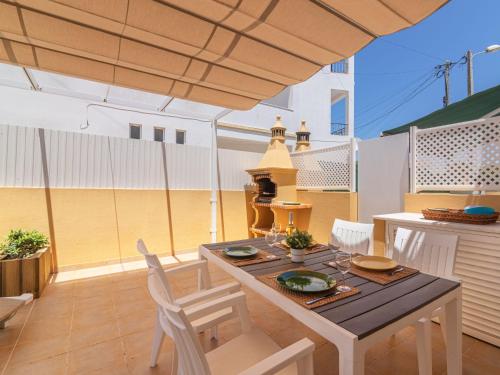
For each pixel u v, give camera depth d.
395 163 3.57
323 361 1.97
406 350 2.12
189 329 0.90
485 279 2.13
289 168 4.92
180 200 5.05
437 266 1.93
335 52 2.32
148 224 4.73
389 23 1.90
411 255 2.11
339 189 4.33
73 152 4.11
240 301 1.57
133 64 2.64
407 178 3.43
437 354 2.06
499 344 2.07
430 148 3.13
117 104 3.86
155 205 4.80
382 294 1.33
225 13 1.90
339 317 1.10
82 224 4.15
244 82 2.96
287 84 2.99
